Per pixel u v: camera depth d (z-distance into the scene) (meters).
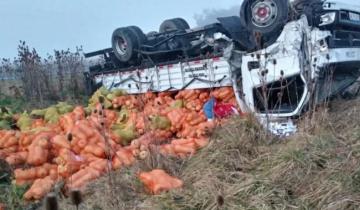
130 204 4.29
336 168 4.11
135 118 7.22
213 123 6.27
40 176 5.11
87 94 10.97
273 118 6.07
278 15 6.21
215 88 7.46
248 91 6.59
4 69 13.51
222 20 7.40
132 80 9.21
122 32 9.15
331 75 6.28
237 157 4.95
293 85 6.30
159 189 4.42
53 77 12.45
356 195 3.63
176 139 6.46
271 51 6.21
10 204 4.59
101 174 5.05
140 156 5.28
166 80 8.34
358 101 6.62
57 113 7.93
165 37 8.98
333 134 5.07
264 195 3.98
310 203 3.82
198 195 4.19
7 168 5.35
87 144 5.55
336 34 6.69
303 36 6.03
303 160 4.38
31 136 5.99
